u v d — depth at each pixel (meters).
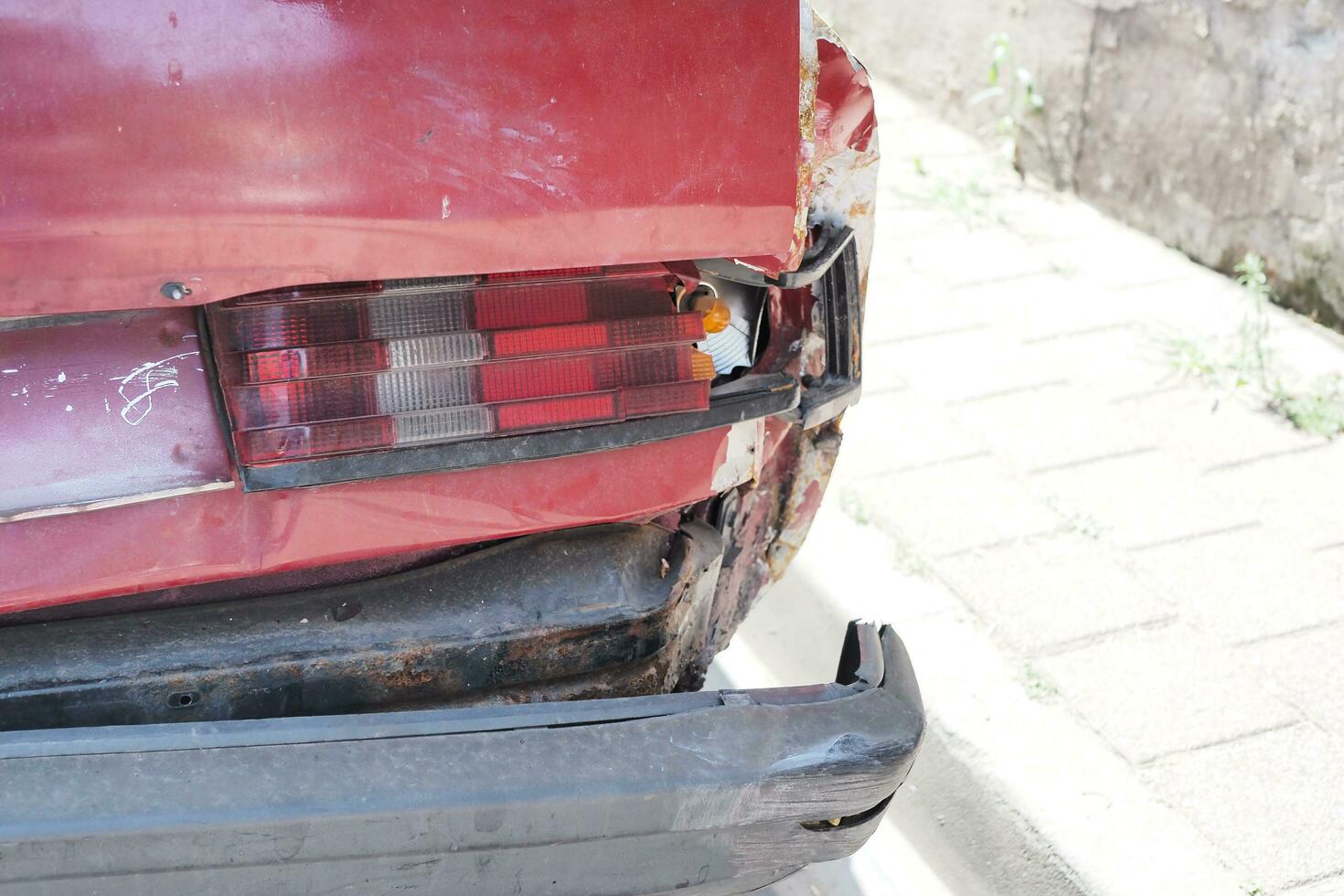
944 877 2.74
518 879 1.73
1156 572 3.60
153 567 1.74
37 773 1.55
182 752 1.61
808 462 2.51
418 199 1.67
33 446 1.64
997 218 5.76
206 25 1.52
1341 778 2.93
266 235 1.60
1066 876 2.68
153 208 1.54
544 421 1.89
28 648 1.79
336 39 1.58
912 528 3.78
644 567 2.15
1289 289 4.97
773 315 2.37
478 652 1.99
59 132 1.48
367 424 1.78
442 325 1.81
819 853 1.94
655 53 1.77
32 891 1.53
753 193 1.90
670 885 1.82
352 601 1.97
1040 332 4.87
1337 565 3.63
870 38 7.22
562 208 1.76
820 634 3.44
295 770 1.62
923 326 4.89
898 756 1.91
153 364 1.68
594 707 1.83
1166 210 5.48
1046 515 3.85
